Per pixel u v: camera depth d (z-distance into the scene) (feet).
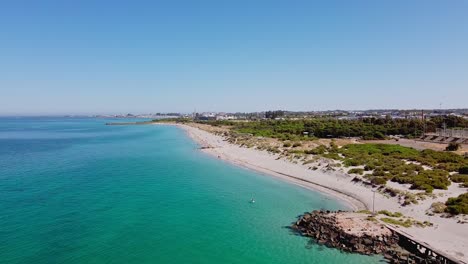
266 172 236.63
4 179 206.59
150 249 107.65
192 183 202.39
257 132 479.82
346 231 111.65
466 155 243.40
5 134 636.07
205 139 506.07
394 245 106.22
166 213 143.43
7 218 132.36
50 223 127.85
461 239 104.94
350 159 225.15
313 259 100.48
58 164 269.44
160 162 286.66
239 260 101.04
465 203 125.39
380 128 463.01
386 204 145.07
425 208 131.85
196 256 103.65
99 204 154.40
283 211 146.20
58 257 99.86
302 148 298.35
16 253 101.30
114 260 99.55
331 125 491.72
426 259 96.32
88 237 115.44
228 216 139.95
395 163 206.59
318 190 180.24
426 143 356.18
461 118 481.46
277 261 100.07
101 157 315.17
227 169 252.62
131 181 206.28
